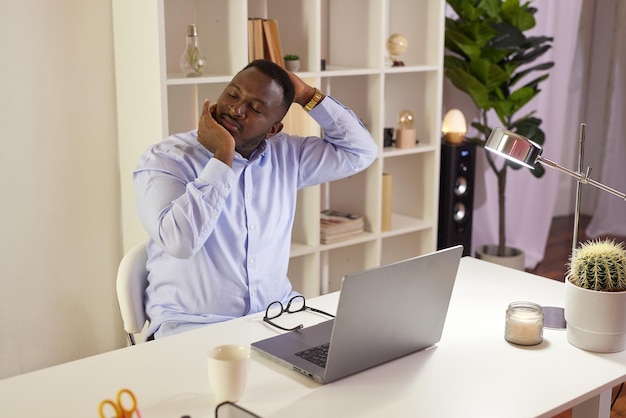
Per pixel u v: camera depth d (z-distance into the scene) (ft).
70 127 10.22
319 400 5.37
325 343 6.21
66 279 10.59
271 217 7.79
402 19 12.78
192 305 7.49
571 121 18.89
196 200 6.82
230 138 6.97
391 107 13.25
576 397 5.49
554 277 15.34
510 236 16.06
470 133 14.96
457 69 13.06
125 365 5.87
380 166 11.91
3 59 9.62
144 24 9.55
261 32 10.50
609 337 6.15
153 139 9.82
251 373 5.76
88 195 10.53
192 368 5.83
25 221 10.16
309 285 11.70
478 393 5.51
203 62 10.03
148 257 7.72
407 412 5.23
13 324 10.32
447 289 6.18
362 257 12.50
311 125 11.12
